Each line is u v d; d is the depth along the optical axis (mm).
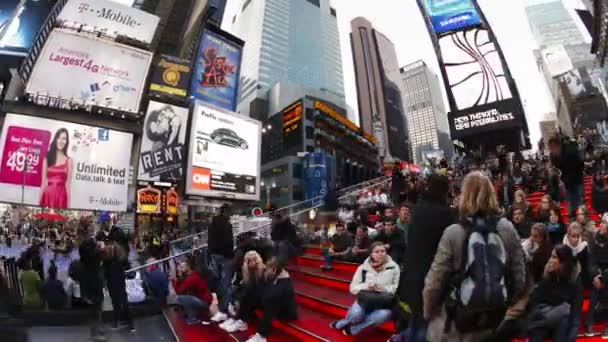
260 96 142750
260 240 8281
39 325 7121
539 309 3721
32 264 8633
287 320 5676
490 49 47250
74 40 29766
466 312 2176
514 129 42531
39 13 37781
